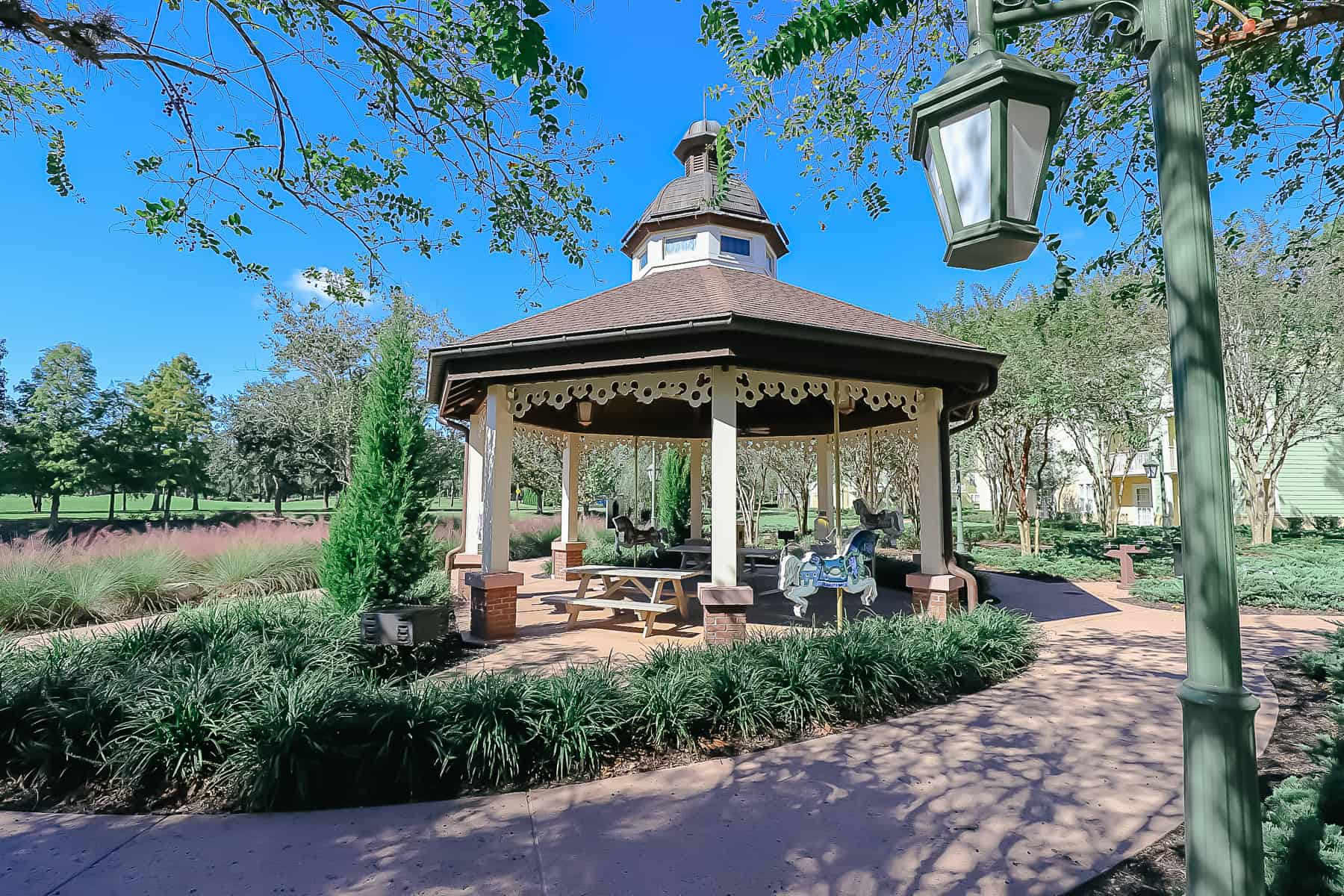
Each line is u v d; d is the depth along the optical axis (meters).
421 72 4.93
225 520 29.97
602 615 10.02
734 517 7.15
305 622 7.01
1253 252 17.75
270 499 40.19
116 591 10.05
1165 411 20.69
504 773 4.16
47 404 26.44
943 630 6.70
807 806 3.83
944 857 3.26
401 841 3.45
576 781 4.22
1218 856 1.59
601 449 20.09
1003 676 6.52
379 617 6.32
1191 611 1.71
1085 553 17.59
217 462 31.94
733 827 3.58
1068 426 20.27
